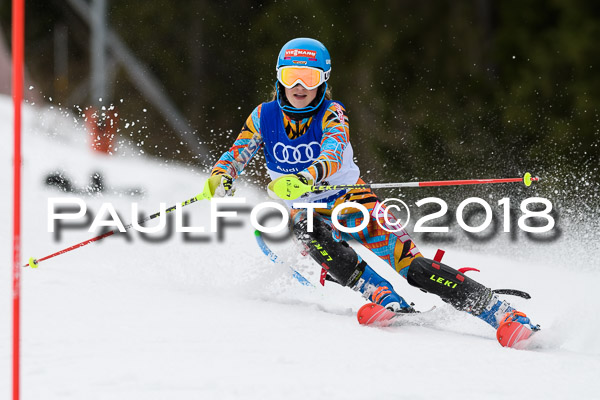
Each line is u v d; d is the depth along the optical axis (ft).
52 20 357.82
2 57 329.93
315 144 48.60
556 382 33.99
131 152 153.58
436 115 250.16
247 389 30.09
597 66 229.25
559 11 240.32
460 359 37.50
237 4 319.88
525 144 232.32
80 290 48.88
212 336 39.04
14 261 27.22
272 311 47.14
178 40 322.34
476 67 255.50
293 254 53.11
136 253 65.92
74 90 320.50
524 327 41.78
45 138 161.58
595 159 221.66
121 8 329.31
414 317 45.78
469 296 44.62
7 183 115.96
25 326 39.14
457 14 263.49
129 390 29.50
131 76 305.53
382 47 266.98
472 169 237.25
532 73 235.61
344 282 48.19
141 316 42.88
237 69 313.12
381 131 256.93
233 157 50.42
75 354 34.37
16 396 26.73
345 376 32.78
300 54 46.50
